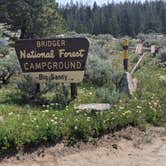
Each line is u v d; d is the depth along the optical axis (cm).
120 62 2244
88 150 841
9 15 5512
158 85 1446
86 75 1457
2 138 782
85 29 10881
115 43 4472
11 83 1422
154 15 11519
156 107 1105
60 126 867
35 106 1080
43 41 1200
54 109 1044
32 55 1208
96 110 1001
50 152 809
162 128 1000
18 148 792
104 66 1499
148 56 2769
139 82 1441
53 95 1205
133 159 829
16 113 1000
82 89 1334
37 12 5522
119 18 11356
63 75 1197
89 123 894
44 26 5538
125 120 959
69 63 1193
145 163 812
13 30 5597
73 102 1132
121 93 1226
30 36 5575
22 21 5525
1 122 886
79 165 787
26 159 779
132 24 11188
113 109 1020
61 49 1194
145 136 941
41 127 843
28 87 1188
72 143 842
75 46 1189
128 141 905
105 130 908
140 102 1134
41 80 1206
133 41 5109
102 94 1183
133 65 2241
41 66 1205
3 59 1566
